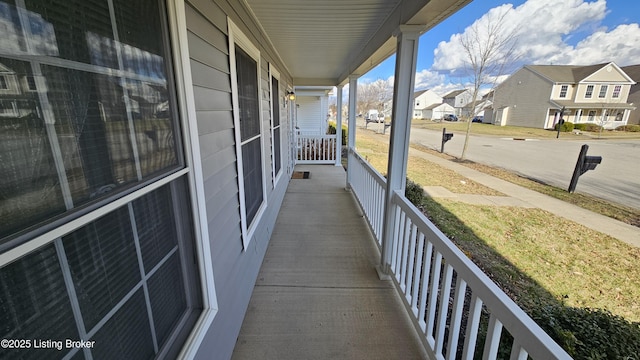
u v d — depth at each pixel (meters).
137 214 0.87
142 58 0.88
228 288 1.73
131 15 0.83
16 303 0.52
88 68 0.67
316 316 2.15
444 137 11.58
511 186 6.46
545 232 3.96
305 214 4.32
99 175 0.71
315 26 2.85
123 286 0.80
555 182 6.84
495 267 3.04
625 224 4.23
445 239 1.58
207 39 1.43
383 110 26.33
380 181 2.91
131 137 0.83
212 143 1.48
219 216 1.58
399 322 2.09
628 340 1.52
